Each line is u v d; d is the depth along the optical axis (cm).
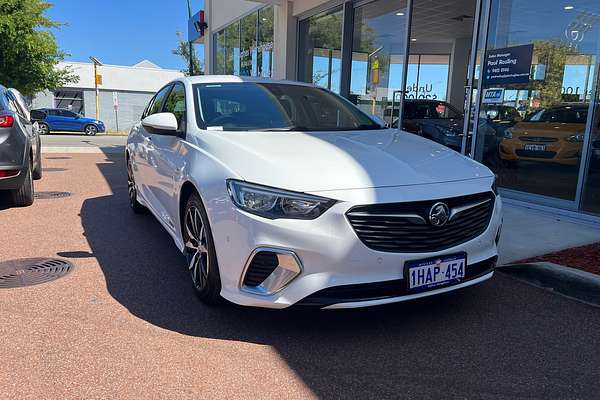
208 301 327
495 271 410
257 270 280
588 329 312
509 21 683
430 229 281
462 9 1215
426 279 283
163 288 367
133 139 566
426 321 319
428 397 240
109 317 317
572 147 610
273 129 385
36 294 352
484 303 349
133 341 287
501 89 700
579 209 600
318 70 1154
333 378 254
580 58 601
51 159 1220
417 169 303
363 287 272
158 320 314
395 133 406
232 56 1642
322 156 306
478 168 331
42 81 2547
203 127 377
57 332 295
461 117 1022
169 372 256
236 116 396
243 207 279
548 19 636
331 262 266
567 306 346
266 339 292
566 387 250
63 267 411
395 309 335
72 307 331
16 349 275
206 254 321
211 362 266
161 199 430
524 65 666
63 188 793
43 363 262
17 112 617
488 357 277
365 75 1009
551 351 285
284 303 272
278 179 277
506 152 699
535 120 657
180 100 438
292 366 264
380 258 271
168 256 445
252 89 439
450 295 361
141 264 421
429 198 279
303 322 314
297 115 417
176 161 373
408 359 274
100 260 431
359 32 1018
